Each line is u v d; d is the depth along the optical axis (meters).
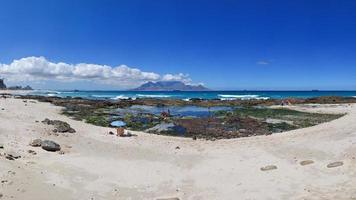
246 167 18.00
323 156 18.17
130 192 14.80
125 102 68.06
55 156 19.22
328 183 14.43
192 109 59.25
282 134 26.39
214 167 18.42
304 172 16.20
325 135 22.45
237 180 16.09
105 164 18.70
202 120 41.19
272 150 20.98
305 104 65.12
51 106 54.00
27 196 13.23
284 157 19.17
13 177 14.62
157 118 43.16
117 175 17.00
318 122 38.69
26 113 34.28
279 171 16.77
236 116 44.88
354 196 12.67
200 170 18.05
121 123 37.06
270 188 14.69
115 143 23.78
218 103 69.06
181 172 17.80
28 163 17.05
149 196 14.40
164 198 13.98
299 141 22.16
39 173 15.90
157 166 18.81
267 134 29.44
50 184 14.78
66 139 23.48
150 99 78.12
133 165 18.86
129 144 23.75
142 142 24.66
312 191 13.80
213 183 15.93
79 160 18.98
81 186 15.10
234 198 13.92
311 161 17.52
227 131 33.28
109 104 63.19
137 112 52.31
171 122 39.44
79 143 22.88
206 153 21.62
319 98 70.38
